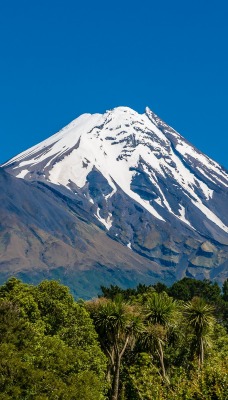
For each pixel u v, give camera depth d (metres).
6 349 45.09
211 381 35.88
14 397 42.44
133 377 46.12
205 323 63.12
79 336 61.09
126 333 62.72
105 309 62.66
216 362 38.97
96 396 46.56
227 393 34.66
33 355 47.94
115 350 61.38
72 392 44.69
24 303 60.66
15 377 43.28
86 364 51.69
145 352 62.47
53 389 43.94
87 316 63.50
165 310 62.81
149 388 41.62
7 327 50.59
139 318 62.09
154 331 61.94
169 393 38.91
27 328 52.09
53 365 47.69
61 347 50.81
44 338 51.97
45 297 63.19
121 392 60.97
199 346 62.81
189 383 37.56
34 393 43.34
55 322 62.06
